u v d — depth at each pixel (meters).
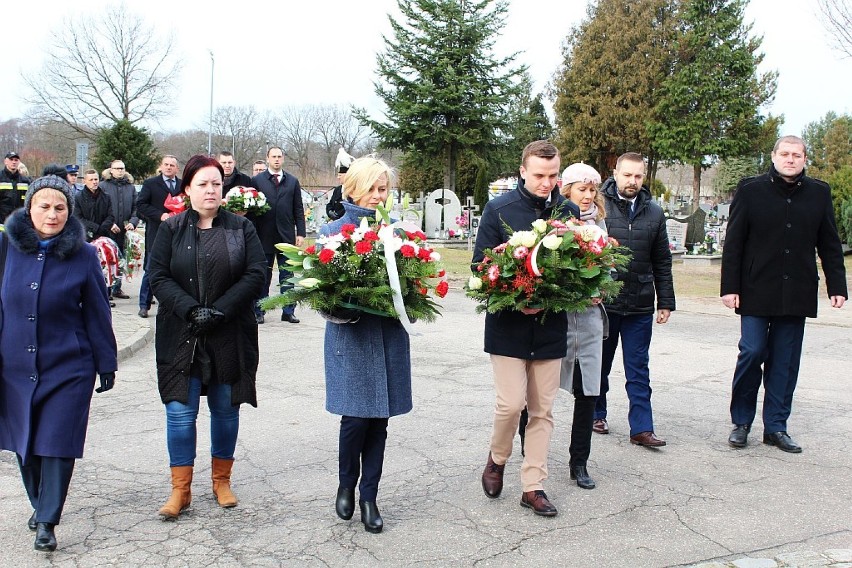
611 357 5.96
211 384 4.43
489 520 4.39
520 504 4.64
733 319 12.59
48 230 4.07
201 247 4.33
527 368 4.59
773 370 5.87
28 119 51.88
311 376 7.89
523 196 4.70
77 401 4.02
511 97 36.91
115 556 3.87
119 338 9.21
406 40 35.66
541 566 3.81
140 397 7.01
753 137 43.75
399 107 35.53
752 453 5.71
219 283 4.32
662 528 4.30
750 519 4.45
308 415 6.50
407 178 43.09
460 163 39.28
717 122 42.88
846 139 56.75
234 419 4.49
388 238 4.00
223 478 4.57
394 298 3.95
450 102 35.28
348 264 3.97
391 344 4.24
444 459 5.45
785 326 5.82
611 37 46.19
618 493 4.85
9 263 4.04
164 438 5.82
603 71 46.91
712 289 16.66
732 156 43.53
